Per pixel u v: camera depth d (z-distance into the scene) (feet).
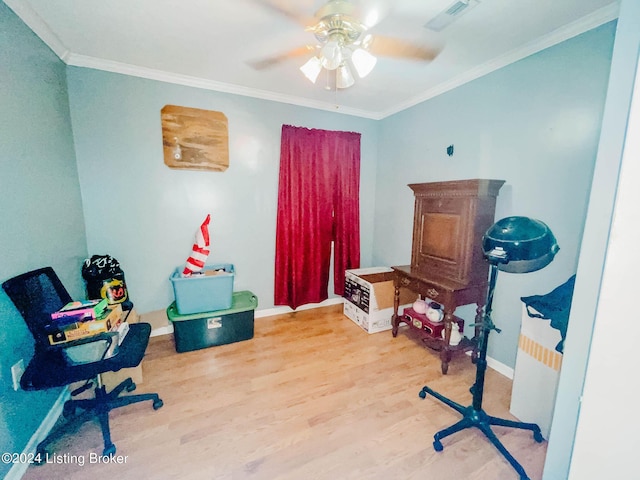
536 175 5.77
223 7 4.74
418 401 5.65
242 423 5.01
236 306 7.86
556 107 5.39
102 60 6.66
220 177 8.41
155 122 7.50
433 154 8.27
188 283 7.16
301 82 7.73
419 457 4.42
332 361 7.00
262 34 5.54
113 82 6.97
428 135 8.42
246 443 4.61
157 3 4.64
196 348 7.45
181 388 5.93
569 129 5.22
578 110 5.08
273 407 5.41
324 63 4.65
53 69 5.90
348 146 9.89
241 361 6.96
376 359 7.11
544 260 3.82
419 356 7.30
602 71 4.75
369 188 10.80
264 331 8.57
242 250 9.00
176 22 5.16
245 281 9.20
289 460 4.32
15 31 4.62
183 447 4.52
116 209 7.38
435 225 7.16
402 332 8.62
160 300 8.18
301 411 5.32
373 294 8.36
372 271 9.61
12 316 4.24
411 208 9.25
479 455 4.48
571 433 2.91
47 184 5.44
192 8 4.76
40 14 4.91
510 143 6.23
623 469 2.08
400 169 9.61
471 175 7.15
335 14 4.27
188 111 7.77
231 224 8.74
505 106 6.29
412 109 8.98
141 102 7.30
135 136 7.36
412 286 7.43
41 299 4.62
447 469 4.23
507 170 6.31
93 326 4.40
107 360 4.34
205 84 7.78
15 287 4.15
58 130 6.00
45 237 5.27
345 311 9.77
